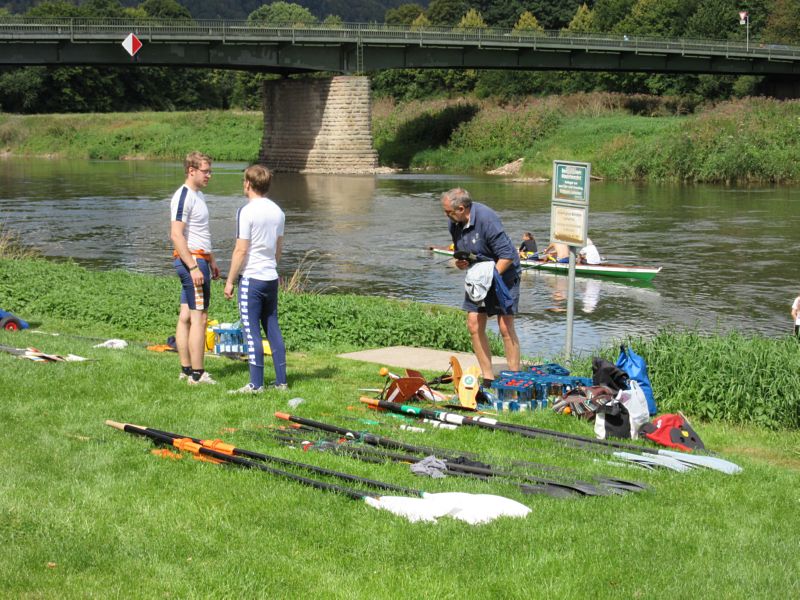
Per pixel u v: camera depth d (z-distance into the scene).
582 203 11.41
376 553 5.78
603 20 109.56
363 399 9.27
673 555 5.80
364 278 25.73
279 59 66.62
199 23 63.34
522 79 89.94
